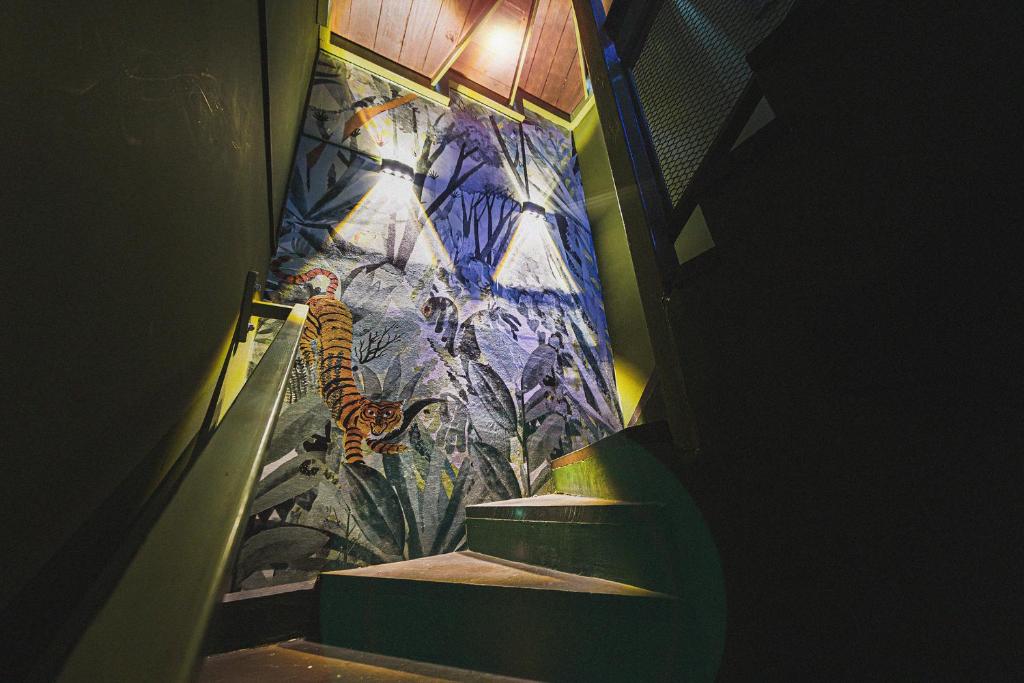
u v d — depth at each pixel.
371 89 3.33
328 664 1.16
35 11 0.44
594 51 1.74
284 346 0.87
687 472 0.95
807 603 0.67
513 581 1.13
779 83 0.81
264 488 2.02
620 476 1.25
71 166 0.49
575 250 3.92
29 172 0.43
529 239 3.60
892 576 0.57
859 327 0.63
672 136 1.34
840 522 0.64
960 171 0.53
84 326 0.53
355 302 2.60
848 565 0.62
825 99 0.72
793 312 0.75
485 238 3.34
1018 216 0.47
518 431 2.85
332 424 2.27
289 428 2.17
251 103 1.37
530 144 4.11
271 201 1.94
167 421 0.93
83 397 0.55
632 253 1.37
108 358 0.60
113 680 0.22
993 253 0.49
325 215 2.73
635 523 1.00
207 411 1.36
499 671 1.02
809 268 0.72
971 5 0.55
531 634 0.98
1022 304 0.46
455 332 2.88
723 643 0.80
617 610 0.89
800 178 0.75
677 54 1.37
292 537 1.98
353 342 2.50
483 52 3.80
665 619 0.86
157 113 0.70
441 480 2.46
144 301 0.69
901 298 0.58
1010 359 0.47
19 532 0.46
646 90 1.49
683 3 1.36
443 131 3.54
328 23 3.20
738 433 0.84
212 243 1.03
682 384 1.07
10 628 0.46
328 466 2.19
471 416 2.71
